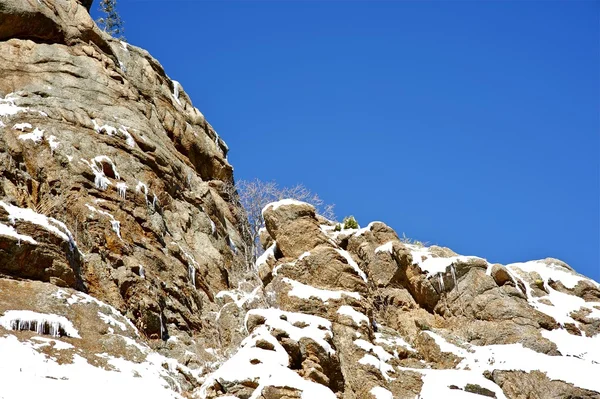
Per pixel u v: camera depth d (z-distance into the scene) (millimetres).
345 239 35344
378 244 34719
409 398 28078
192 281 35812
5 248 27219
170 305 32750
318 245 32531
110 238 31906
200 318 34344
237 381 25094
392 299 33156
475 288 32406
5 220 27953
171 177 38844
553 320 31703
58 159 33188
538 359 29438
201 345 32531
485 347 30453
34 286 27516
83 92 38219
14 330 25312
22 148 32781
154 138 39656
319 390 25062
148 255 33406
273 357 26234
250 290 39781
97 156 34688
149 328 30828
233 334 33438
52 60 38688
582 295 34000
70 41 40594
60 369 24203
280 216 33312
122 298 30500
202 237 39438
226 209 44875
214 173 46500
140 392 24656
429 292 32938
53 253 28391
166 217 37250
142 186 35875
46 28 39750
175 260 35094
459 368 29469
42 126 34250
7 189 30938
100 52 41656
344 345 28750
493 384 28344
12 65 37531
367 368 28016
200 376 28875
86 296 28719
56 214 31516
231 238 43594
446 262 33062
